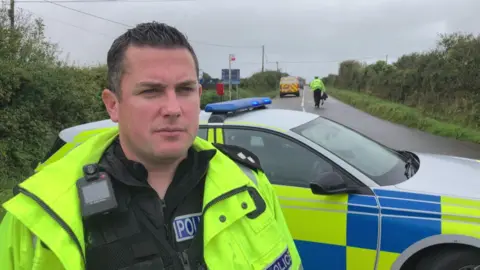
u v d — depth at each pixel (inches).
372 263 96.1
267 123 120.6
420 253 95.2
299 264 52.2
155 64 41.9
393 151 135.1
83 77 405.1
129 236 40.8
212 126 123.0
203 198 45.1
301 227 102.9
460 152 330.3
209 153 47.6
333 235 99.5
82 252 38.1
